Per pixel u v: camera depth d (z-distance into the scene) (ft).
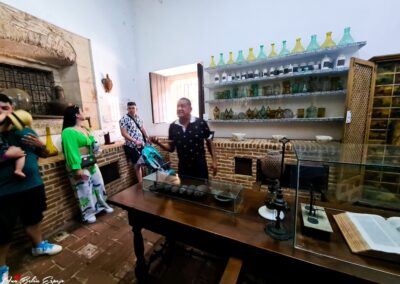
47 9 7.14
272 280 4.11
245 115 9.50
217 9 9.37
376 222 2.65
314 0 7.55
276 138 8.57
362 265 2.09
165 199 3.79
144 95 12.17
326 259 2.19
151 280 4.45
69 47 7.90
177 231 3.28
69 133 6.01
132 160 9.11
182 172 5.95
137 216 3.64
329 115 8.09
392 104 6.46
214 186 3.92
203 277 4.52
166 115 12.37
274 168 3.08
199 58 10.22
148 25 11.24
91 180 6.90
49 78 8.18
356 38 7.20
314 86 7.84
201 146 5.78
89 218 6.90
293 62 8.16
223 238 2.65
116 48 10.43
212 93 10.16
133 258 5.19
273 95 8.33
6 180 4.49
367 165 2.63
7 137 4.58
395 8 6.59
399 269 2.03
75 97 8.55
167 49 10.94
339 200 3.49
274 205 2.72
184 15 10.18
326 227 2.54
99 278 4.59
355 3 7.02
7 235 4.53
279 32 8.32
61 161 6.62
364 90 6.51
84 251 5.49
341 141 7.21
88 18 8.80
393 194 3.65
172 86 12.44
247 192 3.98
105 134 9.36
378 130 6.73
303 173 2.95
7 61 6.69
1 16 5.83
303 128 8.63
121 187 9.55
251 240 2.55
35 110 7.70
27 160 4.87
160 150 11.41
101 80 9.57
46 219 6.21
